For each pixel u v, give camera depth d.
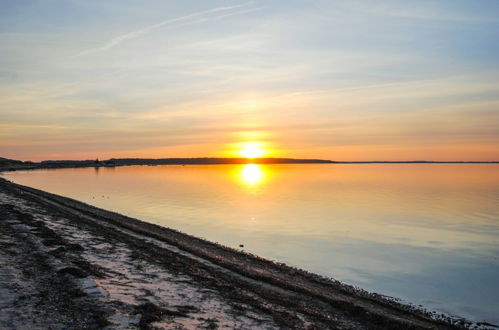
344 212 54.31
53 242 21.20
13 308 11.55
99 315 11.60
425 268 26.61
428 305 19.58
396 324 15.38
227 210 55.03
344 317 15.98
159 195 76.19
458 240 36.16
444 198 74.88
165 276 18.42
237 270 22.02
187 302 14.78
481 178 154.12
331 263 27.67
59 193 77.56
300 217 49.22
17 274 14.69
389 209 57.91
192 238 33.62
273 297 17.58
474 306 19.55
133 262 20.33
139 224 38.38
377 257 29.56
